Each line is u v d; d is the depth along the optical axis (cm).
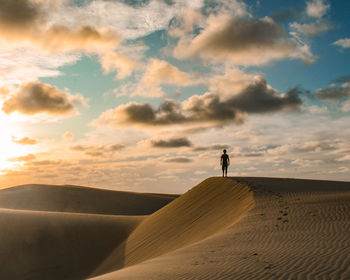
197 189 2720
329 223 1107
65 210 6675
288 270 695
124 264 2020
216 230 1584
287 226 1162
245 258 828
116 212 6862
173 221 2288
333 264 700
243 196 1952
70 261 2319
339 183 2191
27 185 8044
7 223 2678
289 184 2141
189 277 713
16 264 2253
